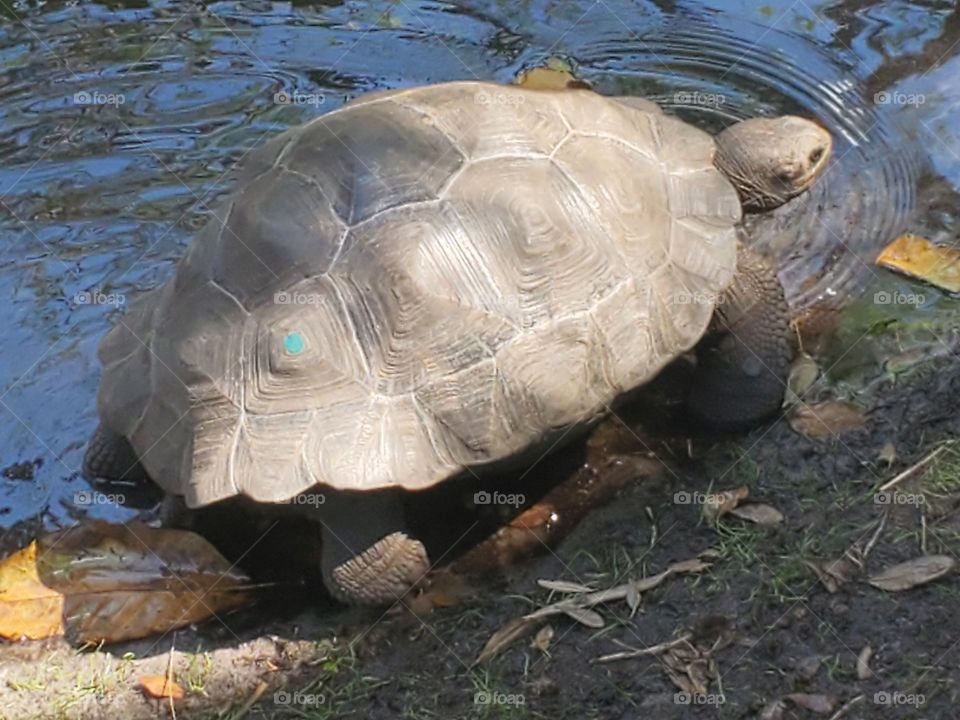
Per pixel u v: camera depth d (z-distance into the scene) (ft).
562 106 6.29
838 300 6.74
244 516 6.32
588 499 6.30
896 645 5.79
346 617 6.09
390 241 5.94
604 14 7.92
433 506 6.30
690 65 7.64
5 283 6.99
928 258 6.82
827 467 6.26
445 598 6.11
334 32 7.92
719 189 6.39
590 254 6.06
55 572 6.20
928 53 7.60
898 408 6.39
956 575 5.91
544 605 6.03
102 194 7.29
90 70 7.80
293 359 5.87
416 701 5.87
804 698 5.73
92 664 6.04
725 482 6.28
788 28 7.78
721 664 5.83
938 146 7.22
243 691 5.97
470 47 7.80
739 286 6.38
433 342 5.90
